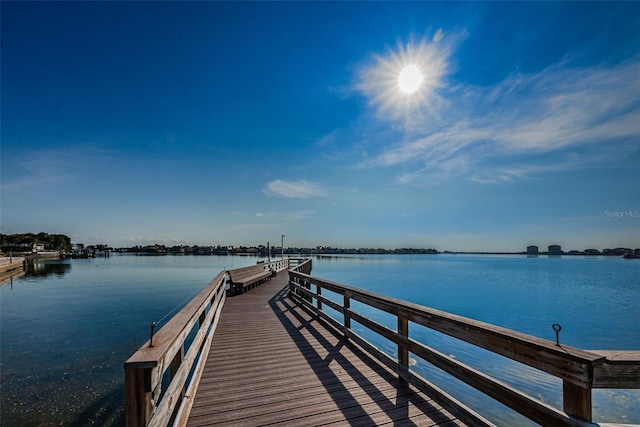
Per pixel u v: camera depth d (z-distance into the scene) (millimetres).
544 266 70875
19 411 5277
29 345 9141
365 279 30328
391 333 3529
